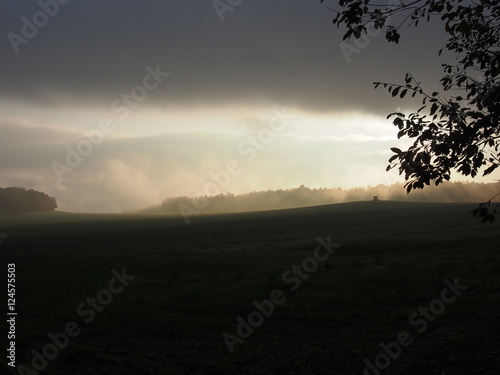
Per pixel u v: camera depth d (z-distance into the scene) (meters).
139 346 11.95
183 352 11.38
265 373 10.00
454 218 80.38
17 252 47.22
